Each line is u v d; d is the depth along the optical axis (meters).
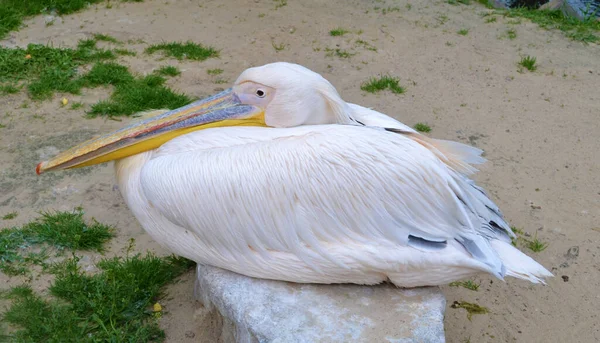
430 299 1.46
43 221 1.86
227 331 1.50
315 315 1.42
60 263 1.73
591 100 2.56
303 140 1.44
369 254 1.41
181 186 1.45
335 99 1.53
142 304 1.63
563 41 3.10
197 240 1.51
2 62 2.51
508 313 1.69
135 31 2.95
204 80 2.56
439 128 2.35
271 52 2.83
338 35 3.03
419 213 1.42
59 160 1.55
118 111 2.32
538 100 2.55
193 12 3.19
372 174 1.41
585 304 1.72
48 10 3.06
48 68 2.52
